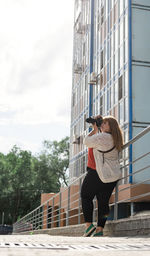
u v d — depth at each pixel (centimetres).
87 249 221
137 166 1869
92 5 2780
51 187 5712
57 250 204
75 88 3164
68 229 968
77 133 2994
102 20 2539
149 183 1862
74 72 2984
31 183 6175
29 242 299
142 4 2075
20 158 6825
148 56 2028
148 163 1891
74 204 2564
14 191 6419
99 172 554
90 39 2725
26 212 6612
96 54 2622
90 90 2647
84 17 2991
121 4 2180
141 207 1845
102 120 567
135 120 1939
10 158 6812
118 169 562
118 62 2162
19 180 6353
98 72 2547
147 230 503
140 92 1978
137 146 1898
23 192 6444
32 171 6347
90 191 578
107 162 554
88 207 584
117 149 559
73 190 2662
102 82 2448
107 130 564
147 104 1973
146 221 509
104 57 2434
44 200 3197
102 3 2555
